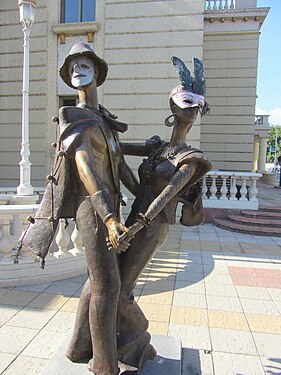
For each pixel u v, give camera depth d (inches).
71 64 96.9
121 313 101.9
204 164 93.8
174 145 100.7
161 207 87.2
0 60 485.1
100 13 453.1
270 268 252.2
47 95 470.9
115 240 80.5
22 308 168.2
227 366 125.6
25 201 309.3
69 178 94.0
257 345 141.3
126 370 98.9
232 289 206.1
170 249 303.0
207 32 661.9
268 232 377.4
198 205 106.5
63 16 471.5
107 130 99.0
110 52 454.9
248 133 666.2
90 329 94.1
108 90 457.7
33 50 472.1
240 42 660.7
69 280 209.5
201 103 95.4
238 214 437.4
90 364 95.6
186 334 148.9
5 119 488.4
